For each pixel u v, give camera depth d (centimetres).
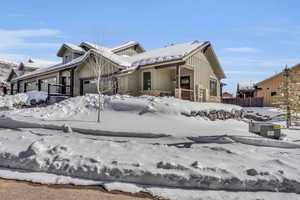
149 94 1622
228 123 1231
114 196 404
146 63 1631
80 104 1296
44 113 1188
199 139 749
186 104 1186
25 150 618
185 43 2106
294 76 1820
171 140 756
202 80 1825
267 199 389
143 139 770
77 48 2466
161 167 489
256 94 3369
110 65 1741
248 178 436
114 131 814
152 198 400
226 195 405
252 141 738
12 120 1027
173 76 1830
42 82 2712
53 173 511
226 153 601
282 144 717
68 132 862
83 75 2019
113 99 1287
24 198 391
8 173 514
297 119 1702
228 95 6631
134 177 468
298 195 405
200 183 441
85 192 420
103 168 489
